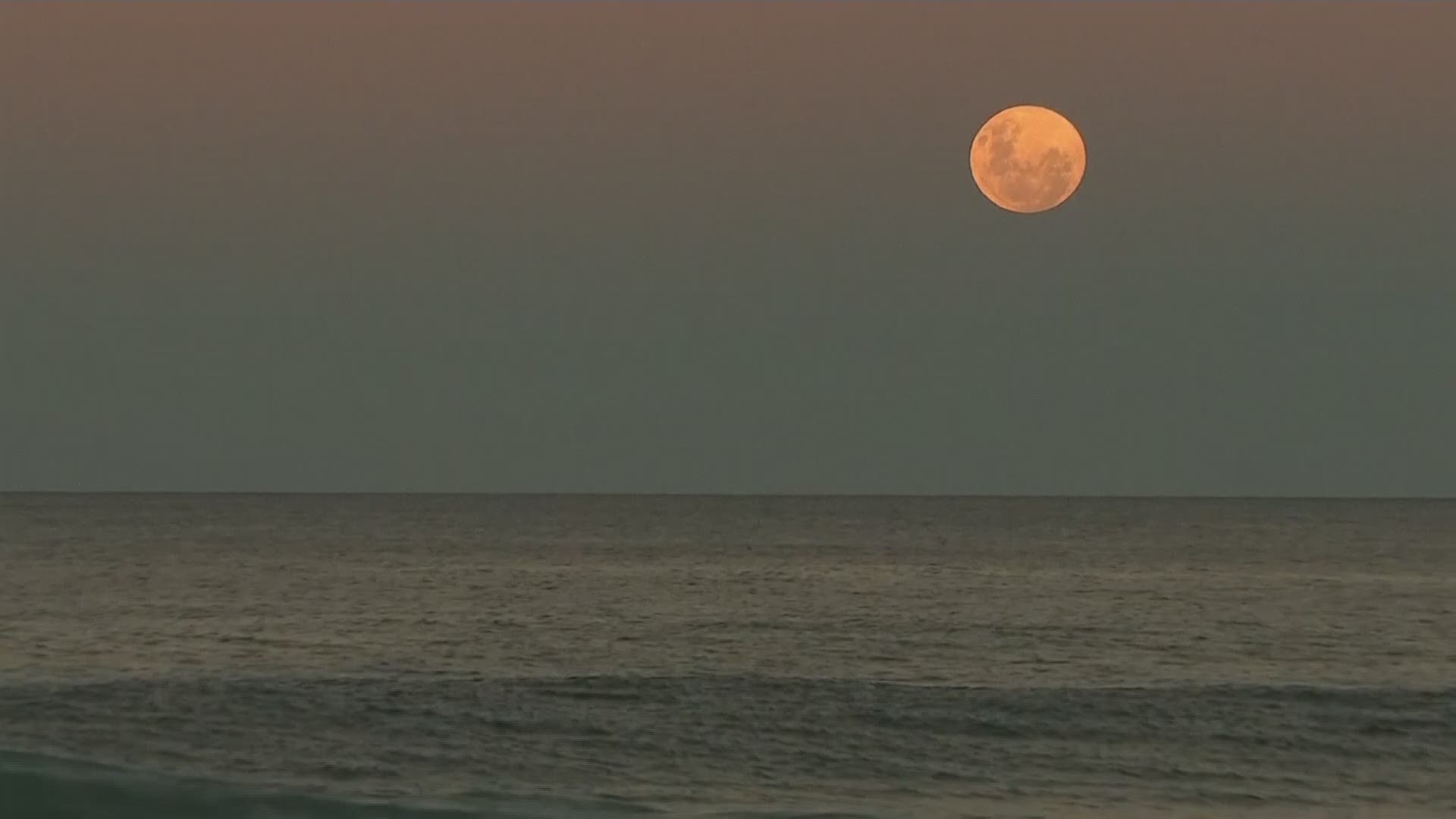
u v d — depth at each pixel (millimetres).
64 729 151375
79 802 86188
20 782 89062
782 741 149875
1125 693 182250
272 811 87125
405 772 132000
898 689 184500
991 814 117562
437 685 185125
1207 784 131250
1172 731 156750
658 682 188875
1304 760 142125
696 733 153500
